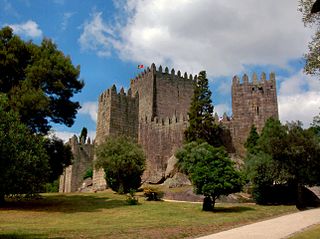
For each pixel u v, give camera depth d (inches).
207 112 2218.3
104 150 1881.2
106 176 1888.5
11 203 1365.7
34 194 1029.8
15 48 1421.0
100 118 2564.0
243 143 2236.7
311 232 694.5
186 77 3277.6
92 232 733.9
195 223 913.5
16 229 784.3
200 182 1251.8
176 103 3149.6
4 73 1403.8
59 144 1526.8
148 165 2437.3
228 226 883.4
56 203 1402.6
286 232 727.7
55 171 1514.5
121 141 1932.8
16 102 1272.1
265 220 1009.5
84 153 3161.9
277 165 1480.1
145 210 1230.3
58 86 1443.2
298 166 1478.8
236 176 1275.8
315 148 1476.4
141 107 3171.8
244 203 1528.1
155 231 764.6
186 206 1342.3
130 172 1840.6
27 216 1061.8
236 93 2380.7
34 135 1194.6
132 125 2497.5
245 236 687.7
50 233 722.2
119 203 1412.4
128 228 807.7
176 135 2367.1
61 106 1526.8
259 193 1491.1
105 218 1048.2
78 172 3078.2
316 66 873.5
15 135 836.0
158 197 1556.3
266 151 1553.9
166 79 3169.3
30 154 978.7
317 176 1508.4
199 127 2158.0
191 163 1369.3
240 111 2325.3
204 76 2309.3
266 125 1892.2
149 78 3132.4
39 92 1323.8
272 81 2342.5
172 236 714.2
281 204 1473.9
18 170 799.7
